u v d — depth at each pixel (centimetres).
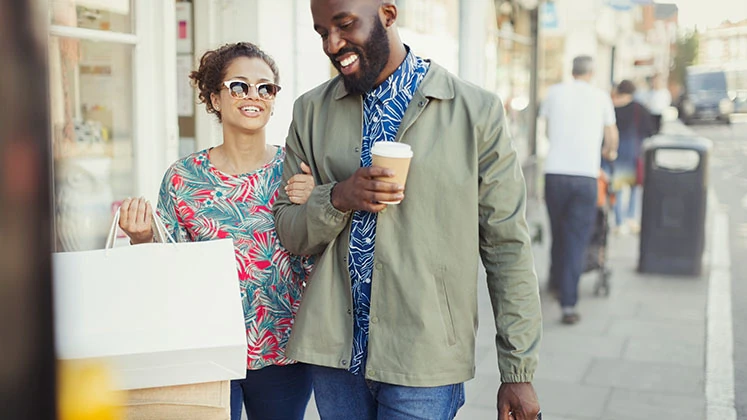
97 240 428
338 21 198
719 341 606
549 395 486
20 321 55
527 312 210
